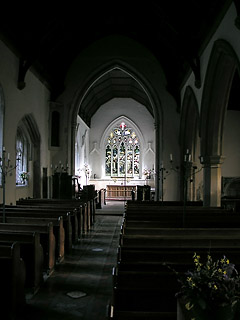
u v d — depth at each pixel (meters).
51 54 15.36
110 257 8.27
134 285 3.44
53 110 16.98
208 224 6.82
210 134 11.85
